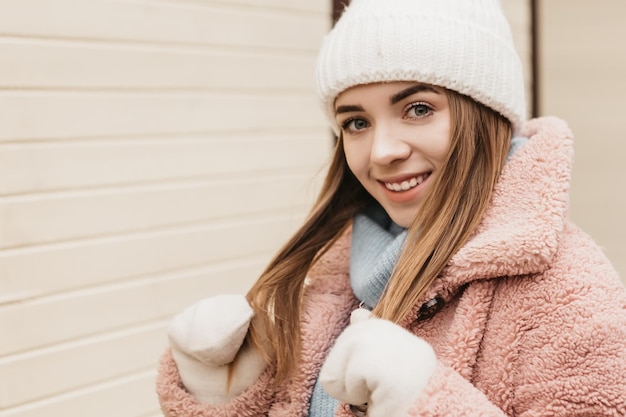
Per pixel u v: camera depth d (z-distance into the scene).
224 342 0.85
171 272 1.40
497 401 0.74
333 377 0.71
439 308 0.81
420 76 0.77
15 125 1.19
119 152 1.32
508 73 0.81
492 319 0.76
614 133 2.31
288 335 0.89
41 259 1.22
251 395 0.89
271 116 1.57
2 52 1.17
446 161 0.79
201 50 1.44
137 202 1.35
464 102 0.79
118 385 1.32
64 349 1.25
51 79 1.23
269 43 1.56
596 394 0.67
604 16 2.28
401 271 0.79
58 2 1.24
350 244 0.98
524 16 2.21
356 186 0.98
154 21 1.37
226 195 1.49
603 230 2.32
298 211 1.62
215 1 1.46
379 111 0.79
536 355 0.72
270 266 0.97
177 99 1.41
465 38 0.78
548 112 2.28
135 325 1.34
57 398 1.24
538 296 0.73
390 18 0.78
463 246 0.78
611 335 0.67
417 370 0.67
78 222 1.27
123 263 1.33
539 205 0.75
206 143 1.46
